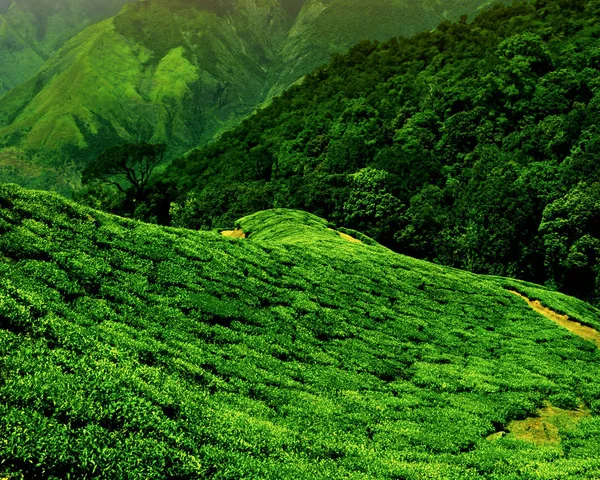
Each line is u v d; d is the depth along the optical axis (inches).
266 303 1246.3
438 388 1106.7
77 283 931.3
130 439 487.2
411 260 2237.9
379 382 1062.4
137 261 1140.5
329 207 4340.6
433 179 4372.5
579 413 1103.6
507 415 1024.9
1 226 979.9
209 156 7057.1
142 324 894.4
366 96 6333.7
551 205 3206.2
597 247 2910.9
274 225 2839.6
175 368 767.1
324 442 698.8
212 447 551.2
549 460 792.3
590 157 3341.5
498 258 3240.7
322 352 1116.5
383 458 692.7
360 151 4894.2
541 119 4498.0
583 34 5433.1
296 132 6245.1
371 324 1379.2
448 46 6894.7
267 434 654.5
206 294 1136.8
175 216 4503.0
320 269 1659.7
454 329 1536.7
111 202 5059.1
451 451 792.9
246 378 859.4
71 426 468.1
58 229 1096.2
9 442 403.5
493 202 3321.9
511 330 1670.8
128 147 4744.1
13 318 637.9
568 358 1518.2
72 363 580.1
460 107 5064.0
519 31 6131.9
